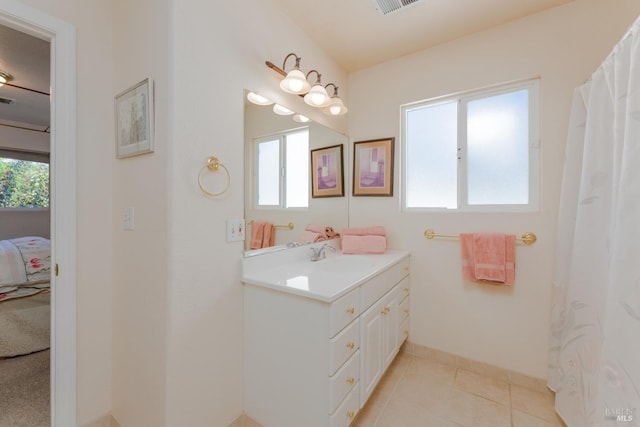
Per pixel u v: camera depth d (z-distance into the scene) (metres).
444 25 1.85
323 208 2.13
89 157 1.38
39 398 1.57
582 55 1.62
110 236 1.46
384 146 2.29
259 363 1.38
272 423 1.34
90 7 1.38
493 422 1.48
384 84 2.29
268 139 1.61
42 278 3.07
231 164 1.37
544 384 1.72
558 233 1.61
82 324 1.36
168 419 1.12
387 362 1.71
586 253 1.35
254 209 1.51
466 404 1.62
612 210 1.15
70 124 1.30
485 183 1.95
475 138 1.99
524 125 1.83
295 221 1.85
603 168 1.29
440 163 2.15
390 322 1.76
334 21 1.80
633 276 0.94
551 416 1.52
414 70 2.16
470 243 1.90
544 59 1.71
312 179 2.01
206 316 1.25
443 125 2.14
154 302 1.19
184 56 1.15
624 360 0.94
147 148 1.20
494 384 1.80
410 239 2.18
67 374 1.30
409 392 1.72
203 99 1.23
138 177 1.28
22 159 4.17
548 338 1.71
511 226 1.82
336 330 1.18
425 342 2.12
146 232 1.24
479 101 1.98
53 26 1.25
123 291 1.38
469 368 1.95
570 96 1.64
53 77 1.28
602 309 1.23
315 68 2.02
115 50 1.43
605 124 1.29
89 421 1.39
